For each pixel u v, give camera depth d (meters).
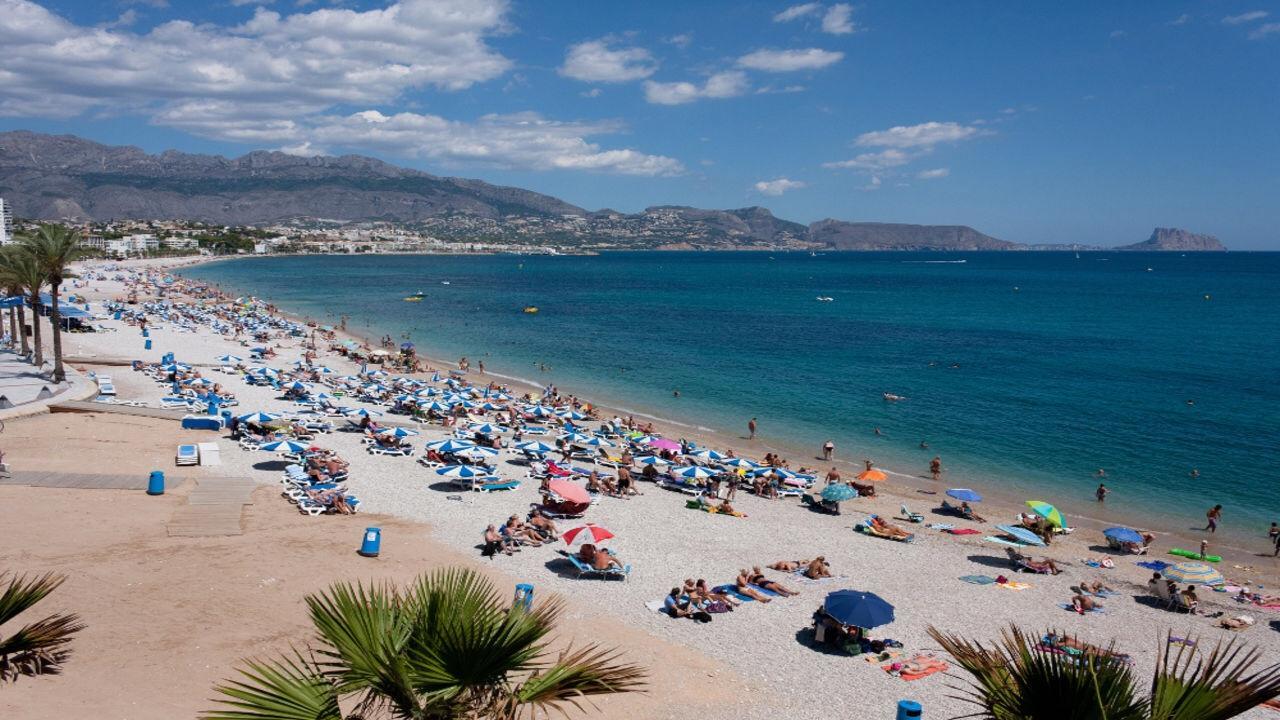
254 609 21.00
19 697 15.13
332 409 49.72
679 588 25.98
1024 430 54.88
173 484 32.69
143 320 91.75
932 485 42.72
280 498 32.06
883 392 68.06
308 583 23.11
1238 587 29.27
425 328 112.25
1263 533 36.34
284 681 8.24
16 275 53.62
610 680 8.90
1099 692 7.16
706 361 84.94
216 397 49.72
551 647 20.69
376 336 101.75
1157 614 26.55
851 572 28.75
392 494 34.53
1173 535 35.91
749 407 61.84
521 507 33.78
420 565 25.75
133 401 48.69
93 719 14.80
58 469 33.16
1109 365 83.19
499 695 8.41
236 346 80.12
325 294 168.12
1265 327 120.69
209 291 145.38
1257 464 46.81
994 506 39.31
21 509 27.70
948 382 72.88
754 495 39.19
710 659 21.12
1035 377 75.75
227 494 31.31
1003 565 30.70
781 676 20.45
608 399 64.50
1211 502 40.41
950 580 28.61
